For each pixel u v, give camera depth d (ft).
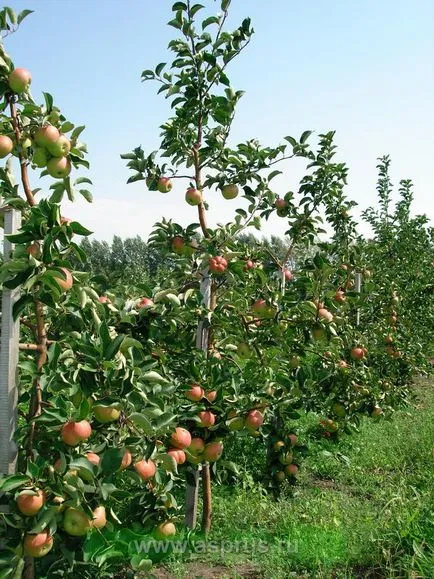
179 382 13.60
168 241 15.65
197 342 14.53
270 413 16.62
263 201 16.74
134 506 11.87
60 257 9.18
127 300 12.54
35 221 8.49
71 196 9.85
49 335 10.68
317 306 16.01
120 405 9.48
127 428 10.46
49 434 9.41
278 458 17.89
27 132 9.44
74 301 10.28
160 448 11.09
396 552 12.53
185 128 15.01
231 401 13.57
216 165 15.20
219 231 15.01
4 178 9.87
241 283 16.21
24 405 18.12
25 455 9.46
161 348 13.50
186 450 12.67
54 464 9.11
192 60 14.49
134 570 11.13
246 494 17.47
